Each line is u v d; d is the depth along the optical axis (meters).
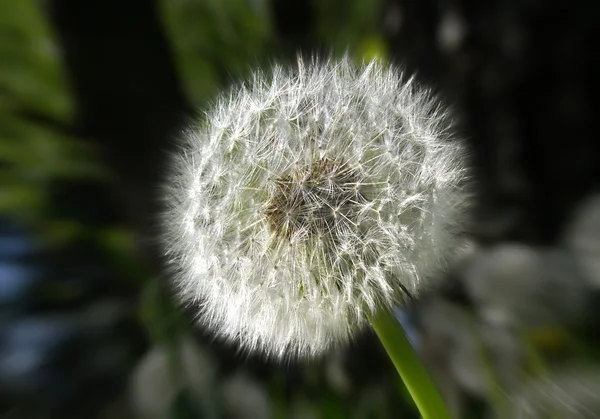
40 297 0.18
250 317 0.07
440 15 0.16
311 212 0.07
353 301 0.07
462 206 0.07
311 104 0.07
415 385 0.07
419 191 0.07
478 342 0.11
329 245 0.07
